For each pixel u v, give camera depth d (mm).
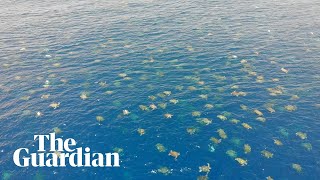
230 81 28984
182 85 28484
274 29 40000
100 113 25234
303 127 23734
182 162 21078
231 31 39469
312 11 46344
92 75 30156
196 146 22203
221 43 36250
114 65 31812
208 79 29344
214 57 33125
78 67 31609
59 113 25266
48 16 45906
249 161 21047
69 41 37344
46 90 27984
